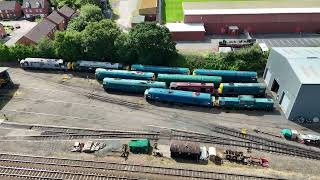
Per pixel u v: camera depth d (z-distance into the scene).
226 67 86.38
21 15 120.31
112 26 88.75
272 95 80.38
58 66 88.12
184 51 94.81
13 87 82.81
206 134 68.81
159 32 83.25
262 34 106.12
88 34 85.94
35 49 90.56
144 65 85.69
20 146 65.88
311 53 77.12
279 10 105.62
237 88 77.81
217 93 79.75
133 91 80.75
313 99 68.81
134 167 61.03
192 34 100.56
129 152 64.25
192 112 75.06
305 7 107.44
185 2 113.25
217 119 72.94
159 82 79.81
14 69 89.81
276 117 73.62
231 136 68.38
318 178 59.41
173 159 62.81
